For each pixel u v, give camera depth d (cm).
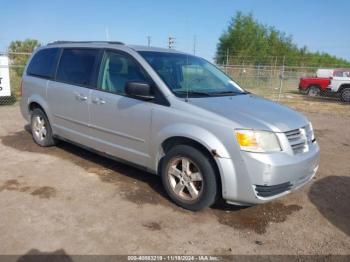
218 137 362
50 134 597
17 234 337
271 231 367
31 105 626
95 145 501
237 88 512
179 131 386
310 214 409
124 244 328
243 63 4138
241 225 375
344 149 724
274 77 2700
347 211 422
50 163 541
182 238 344
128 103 438
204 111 379
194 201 390
